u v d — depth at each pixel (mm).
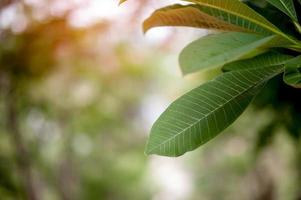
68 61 6980
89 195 12773
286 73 1213
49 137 9703
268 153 8391
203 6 1413
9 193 7418
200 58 1746
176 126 1332
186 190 15469
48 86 7840
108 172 13414
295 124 3395
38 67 6613
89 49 7004
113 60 8102
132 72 9539
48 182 10484
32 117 9055
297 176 6008
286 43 1316
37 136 9406
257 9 1585
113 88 9555
